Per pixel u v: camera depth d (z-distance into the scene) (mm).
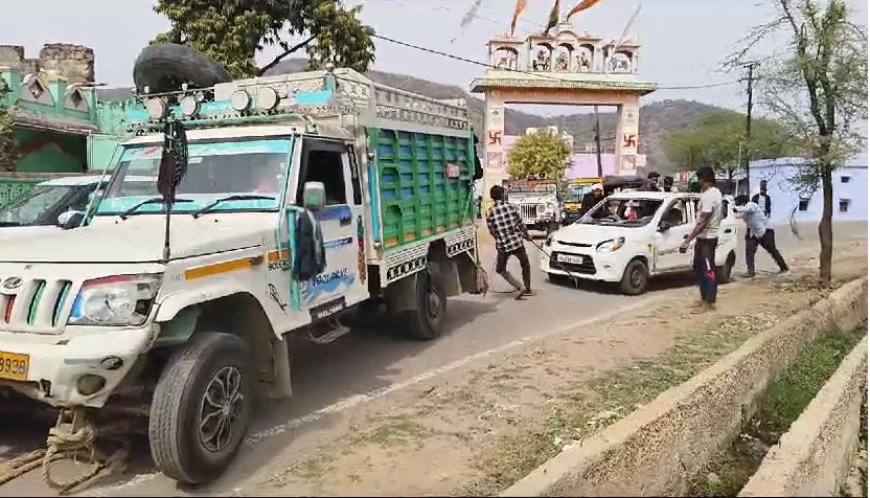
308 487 4020
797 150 10922
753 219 13656
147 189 5832
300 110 6352
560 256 12242
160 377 4125
